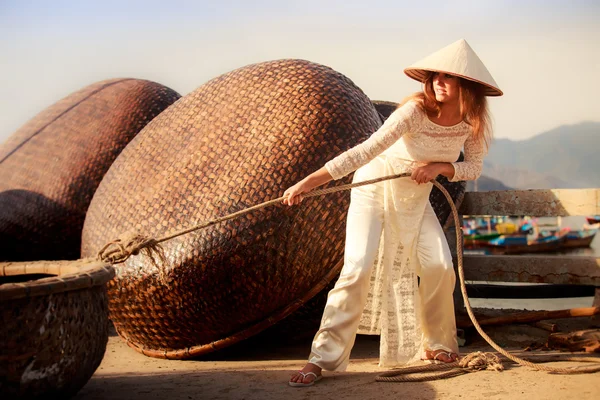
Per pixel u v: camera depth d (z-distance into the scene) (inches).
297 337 222.8
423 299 167.8
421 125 154.2
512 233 1466.5
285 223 181.3
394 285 165.3
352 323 157.0
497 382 147.6
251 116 195.5
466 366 159.6
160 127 213.2
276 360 192.1
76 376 131.0
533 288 247.0
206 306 184.2
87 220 212.4
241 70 213.3
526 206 226.5
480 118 156.1
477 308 255.1
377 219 161.2
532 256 227.1
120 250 158.1
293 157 186.1
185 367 185.8
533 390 139.8
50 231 277.3
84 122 291.1
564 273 221.0
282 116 192.4
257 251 179.9
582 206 215.9
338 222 185.9
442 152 158.4
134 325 195.9
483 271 235.1
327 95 197.2
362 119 199.3
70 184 277.3
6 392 118.6
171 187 192.5
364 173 164.9
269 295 183.5
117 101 293.6
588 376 150.3
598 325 213.0
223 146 192.9
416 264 165.9
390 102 276.4
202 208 184.9
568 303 374.3
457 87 152.8
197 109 208.1
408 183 161.3
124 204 199.8
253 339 218.5
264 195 182.4
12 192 286.0
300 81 200.2
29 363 120.5
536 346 193.3
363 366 175.2
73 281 127.0
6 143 314.8
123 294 191.2
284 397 144.1
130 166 208.5
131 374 176.4
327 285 205.3
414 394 141.6
